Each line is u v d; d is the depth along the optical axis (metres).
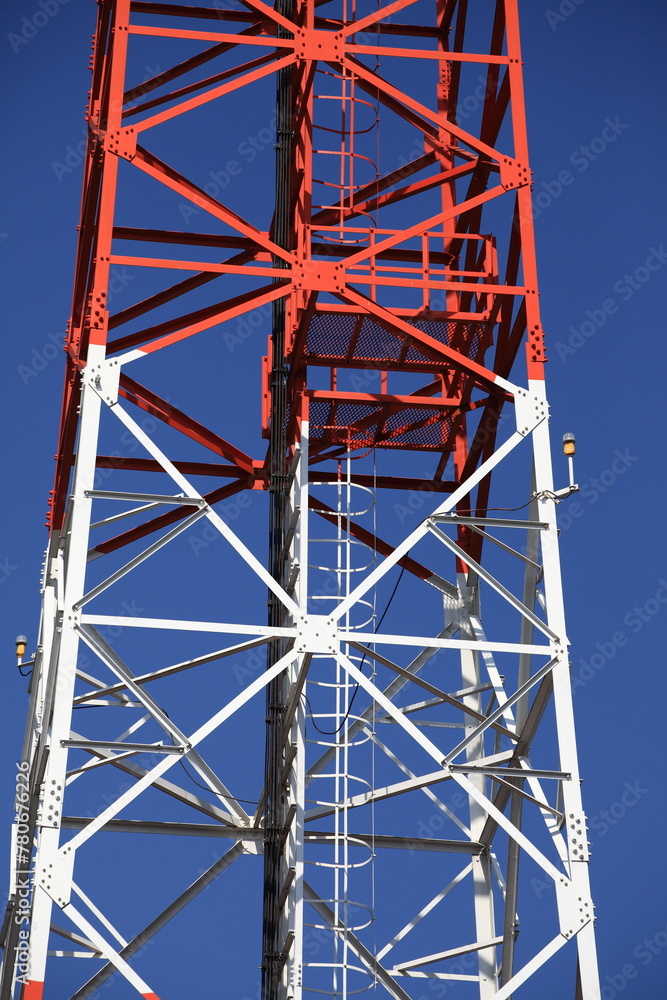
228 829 26.17
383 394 25.30
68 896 19.11
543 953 19.88
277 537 24.00
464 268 27.58
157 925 25.08
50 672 23.22
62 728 19.77
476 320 24.25
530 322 23.05
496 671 25.78
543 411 22.55
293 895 22.34
